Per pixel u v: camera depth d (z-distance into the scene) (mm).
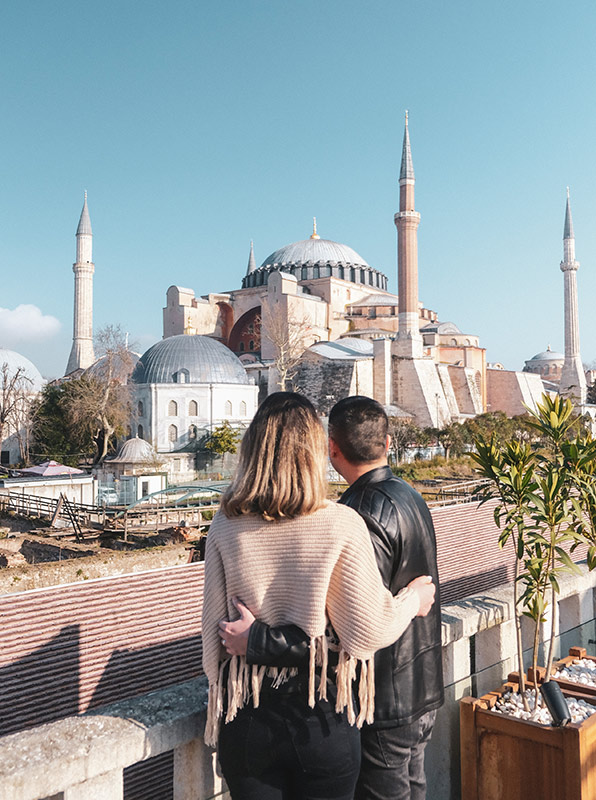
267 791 2689
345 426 3258
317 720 2623
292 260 96625
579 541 5680
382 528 2967
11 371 80812
